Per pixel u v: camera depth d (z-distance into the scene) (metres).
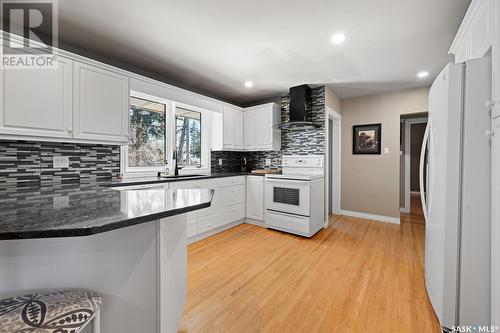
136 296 0.96
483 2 1.34
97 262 0.90
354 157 4.21
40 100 1.79
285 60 2.63
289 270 2.12
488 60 1.23
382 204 3.93
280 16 1.81
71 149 2.21
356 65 2.76
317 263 2.27
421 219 4.05
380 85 3.51
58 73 1.88
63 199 1.18
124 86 2.37
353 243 2.84
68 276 0.88
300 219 3.09
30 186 1.90
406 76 3.12
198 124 3.81
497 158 1.14
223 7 1.71
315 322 1.44
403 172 4.56
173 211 0.94
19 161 1.90
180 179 2.68
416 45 2.26
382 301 1.65
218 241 2.92
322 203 3.44
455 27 1.94
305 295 1.72
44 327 0.67
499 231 1.12
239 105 4.64
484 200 1.24
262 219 3.58
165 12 1.77
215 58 2.59
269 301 1.65
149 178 2.66
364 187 4.11
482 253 1.25
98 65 2.15
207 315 1.50
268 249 2.65
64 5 1.68
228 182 3.41
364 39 2.16
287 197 3.23
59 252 0.87
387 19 1.84
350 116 4.25
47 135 1.82
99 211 0.90
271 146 3.81
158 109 3.17
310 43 2.23
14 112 1.66
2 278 0.83
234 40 2.20
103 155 2.48
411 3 1.64
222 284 1.88
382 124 3.92
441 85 1.41
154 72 3.03
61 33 2.08
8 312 0.71
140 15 1.81
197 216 2.91
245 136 4.14
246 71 2.98
